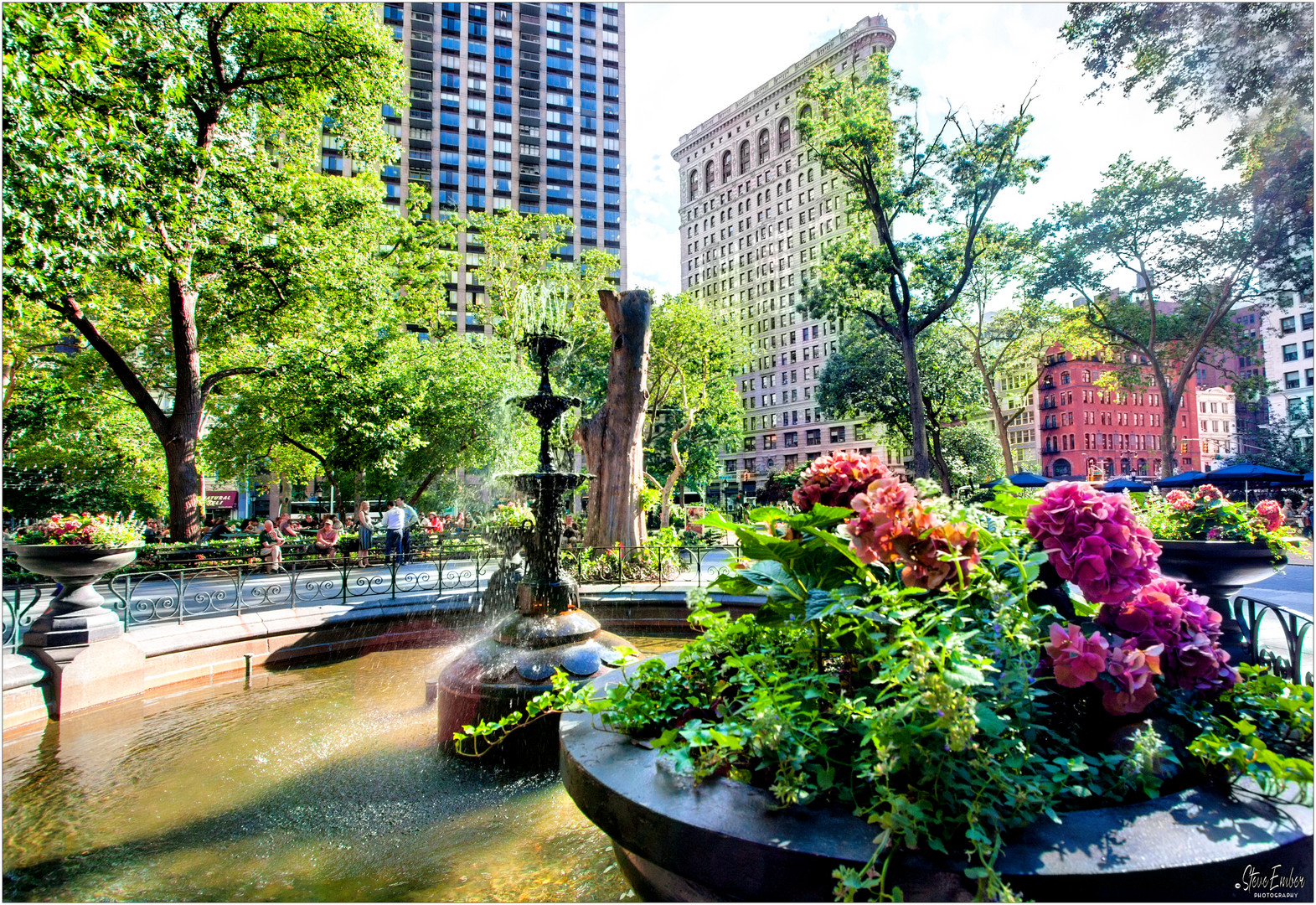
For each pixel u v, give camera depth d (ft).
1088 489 6.72
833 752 5.71
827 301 75.25
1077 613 6.89
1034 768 5.18
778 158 258.16
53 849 10.62
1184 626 6.63
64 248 29.66
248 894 9.20
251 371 58.08
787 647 7.50
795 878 4.63
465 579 35.32
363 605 26.16
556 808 12.00
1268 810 4.84
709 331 113.39
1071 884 4.17
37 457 72.79
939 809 4.66
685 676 8.13
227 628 22.09
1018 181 60.75
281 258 53.31
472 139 229.86
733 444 146.72
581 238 244.42
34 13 26.12
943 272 71.92
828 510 6.99
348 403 59.47
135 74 37.86
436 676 21.21
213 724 16.92
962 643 5.22
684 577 32.27
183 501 51.83
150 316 62.69
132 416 81.05
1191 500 14.67
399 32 222.07
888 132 61.77
